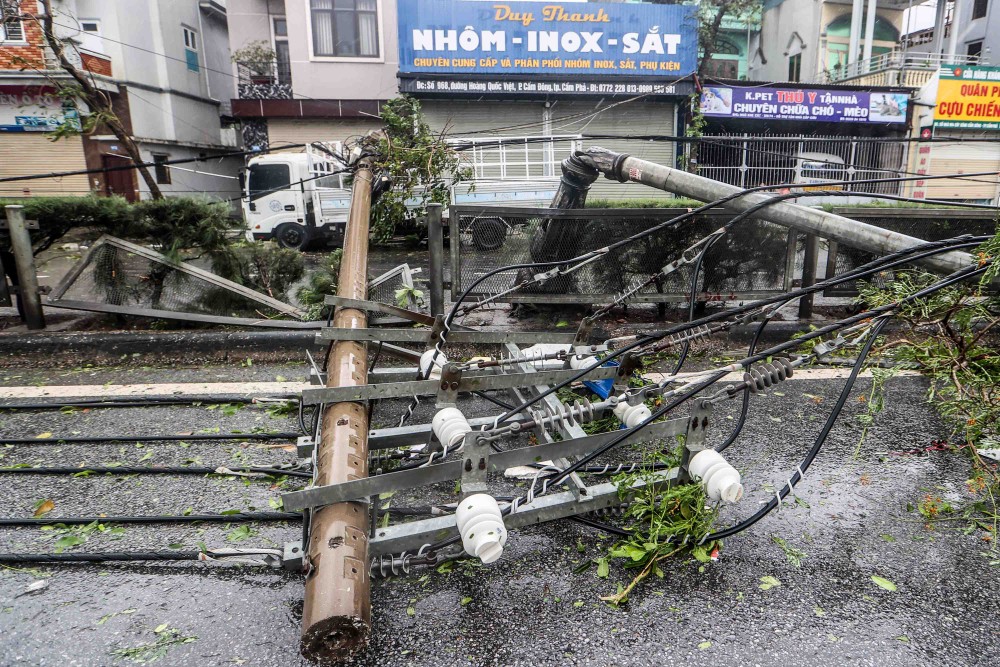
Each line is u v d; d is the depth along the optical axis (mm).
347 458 2414
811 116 16906
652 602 2320
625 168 5391
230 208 6590
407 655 2059
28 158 16625
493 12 15266
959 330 3502
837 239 4164
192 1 20016
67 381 4992
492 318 6488
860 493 3152
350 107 16516
